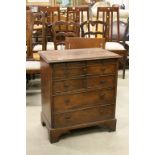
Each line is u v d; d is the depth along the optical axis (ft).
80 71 6.99
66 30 12.46
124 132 7.82
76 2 20.74
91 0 20.81
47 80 7.04
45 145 7.07
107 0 20.74
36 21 11.68
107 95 7.54
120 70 14.42
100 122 7.67
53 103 6.94
